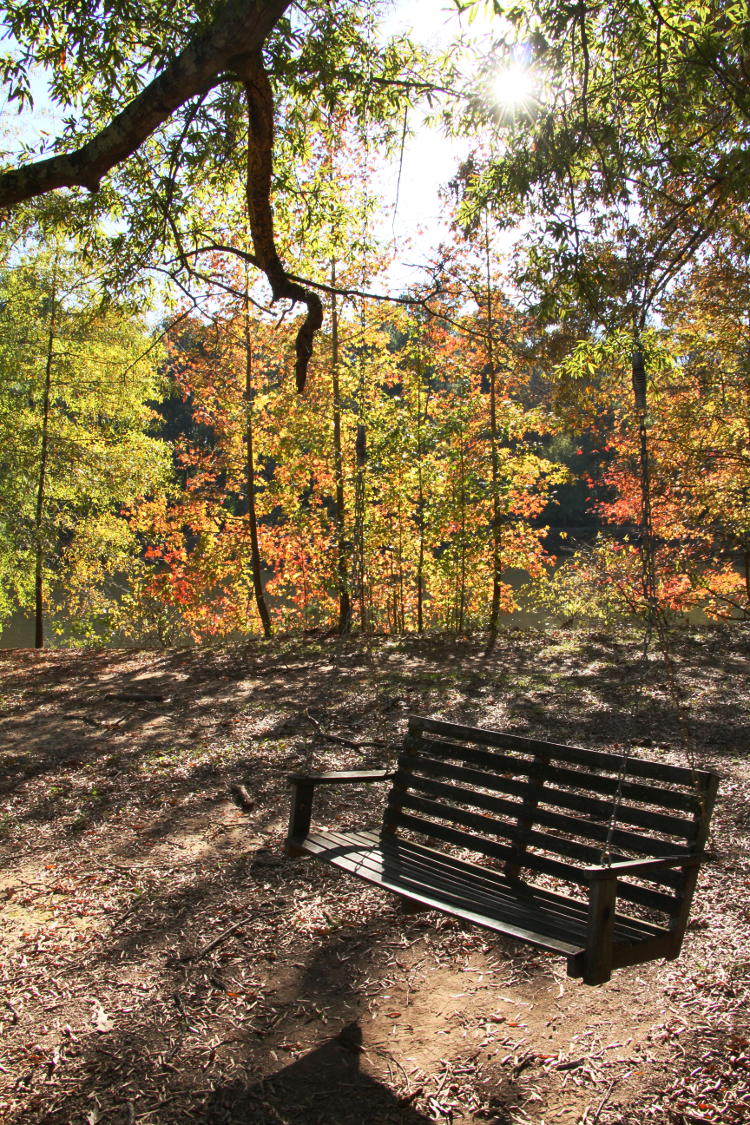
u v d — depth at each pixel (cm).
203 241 701
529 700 927
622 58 572
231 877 484
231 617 1997
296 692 1030
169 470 1823
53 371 1666
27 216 698
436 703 930
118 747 800
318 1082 300
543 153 584
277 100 642
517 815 384
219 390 1709
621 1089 288
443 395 1683
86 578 1948
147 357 1670
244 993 361
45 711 983
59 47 550
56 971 385
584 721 820
